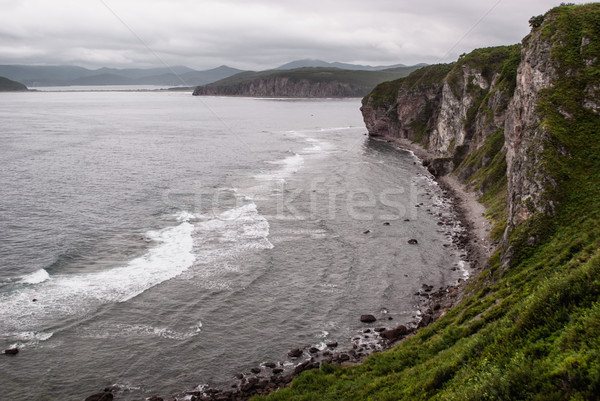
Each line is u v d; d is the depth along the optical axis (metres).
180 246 46.72
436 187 75.81
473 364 17.95
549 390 12.99
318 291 38.88
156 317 33.81
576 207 31.86
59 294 36.09
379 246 48.72
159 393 26.45
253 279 40.25
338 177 81.19
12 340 29.97
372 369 25.48
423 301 37.31
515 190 39.41
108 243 46.94
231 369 28.83
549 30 49.38
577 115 39.75
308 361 29.31
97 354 29.33
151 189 69.62
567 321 16.39
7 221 52.28
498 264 34.44
